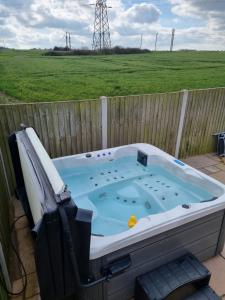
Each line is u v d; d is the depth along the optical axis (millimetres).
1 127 3055
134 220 2086
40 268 1401
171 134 4430
